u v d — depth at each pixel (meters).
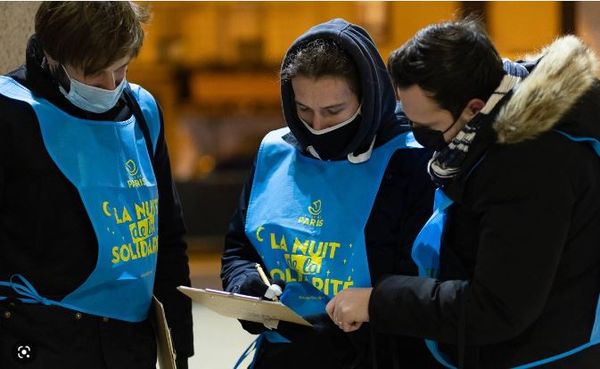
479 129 2.84
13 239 3.24
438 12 12.45
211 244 13.66
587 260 2.88
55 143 3.21
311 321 3.39
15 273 3.24
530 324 2.86
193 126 15.63
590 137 2.84
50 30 3.06
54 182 3.22
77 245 3.27
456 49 2.81
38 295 3.24
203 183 13.83
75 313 3.29
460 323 2.86
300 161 3.61
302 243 3.46
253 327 3.65
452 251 3.08
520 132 2.73
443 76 2.80
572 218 2.82
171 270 3.80
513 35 10.70
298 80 3.32
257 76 15.45
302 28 14.92
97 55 3.05
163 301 3.78
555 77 2.73
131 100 3.57
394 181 3.46
